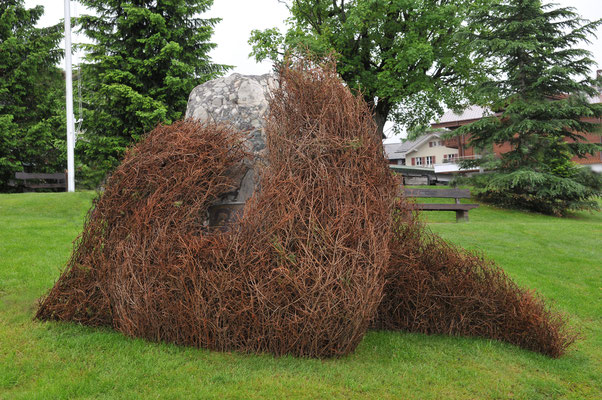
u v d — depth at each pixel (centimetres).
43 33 2272
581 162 3169
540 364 401
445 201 1898
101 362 334
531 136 1870
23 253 667
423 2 1925
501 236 1012
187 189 393
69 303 418
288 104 401
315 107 397
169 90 1998
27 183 2162
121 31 1969
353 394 308
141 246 376
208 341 361
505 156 1939
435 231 1036
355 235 344
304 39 1819
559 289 647
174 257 367
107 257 402
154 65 1942
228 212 428
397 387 326
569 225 1232
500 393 331
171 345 366
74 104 1992
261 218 358
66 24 1550
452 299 450
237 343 361
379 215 370
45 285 528
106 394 291
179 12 2014
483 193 2016
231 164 424
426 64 1906
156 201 386
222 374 321
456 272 459
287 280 339
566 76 1809
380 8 1869
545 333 428
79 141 1956
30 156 2194
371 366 356
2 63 2116
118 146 1897
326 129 384
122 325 389
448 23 1948
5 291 504
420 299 452
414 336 440
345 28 1925
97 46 1925
